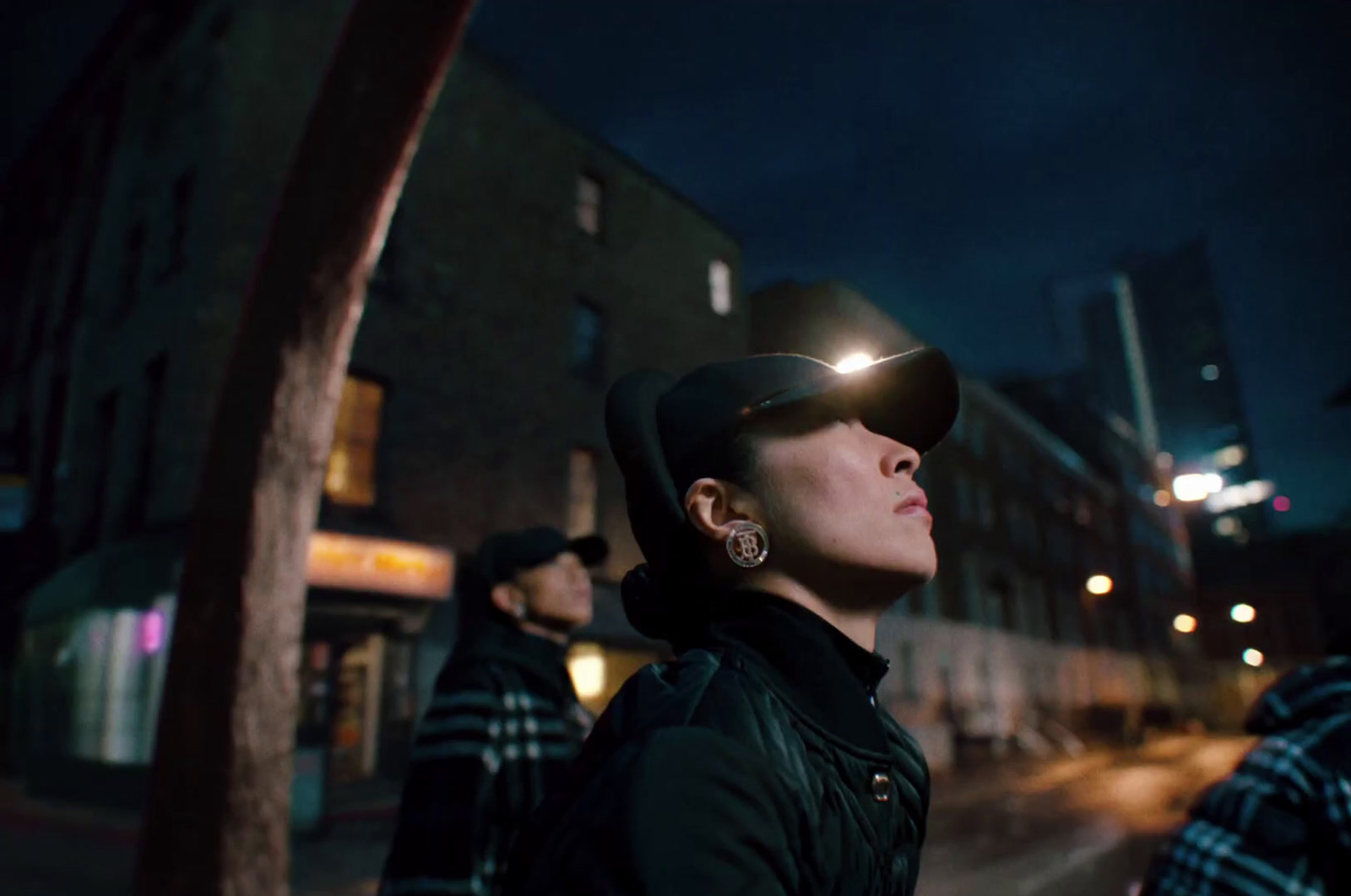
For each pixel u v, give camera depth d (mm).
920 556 779
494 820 1817
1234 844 1515
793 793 631
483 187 14961
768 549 788
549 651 2119
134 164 14859
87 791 10977
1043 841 9781
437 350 13508
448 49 3438
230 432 3662
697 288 19250
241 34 12820
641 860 542
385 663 12570
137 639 10695
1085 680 32781
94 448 13688
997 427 30375
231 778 3355
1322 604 1924
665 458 879
